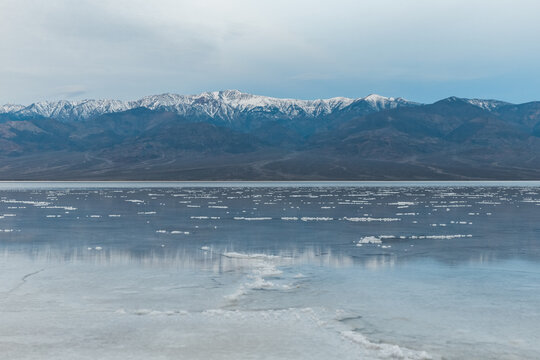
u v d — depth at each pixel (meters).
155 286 18.20
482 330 13.47
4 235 32.12
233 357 11.48
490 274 20.22
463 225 37.88
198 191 106.12
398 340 12.75
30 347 12.05
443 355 11.80
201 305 15.77
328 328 13.58
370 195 86.06
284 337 12.81
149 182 198.00
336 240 29.91
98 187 135.75
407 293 17.23
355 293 17.23
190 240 29.91
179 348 12.02
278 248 26.86
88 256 24.33
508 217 44.28
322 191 104.50
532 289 17.80
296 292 17.38
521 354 11.86
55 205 60.94
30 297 16.67
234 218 43.97
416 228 35.97
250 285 18.31
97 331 13.23
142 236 31.69
